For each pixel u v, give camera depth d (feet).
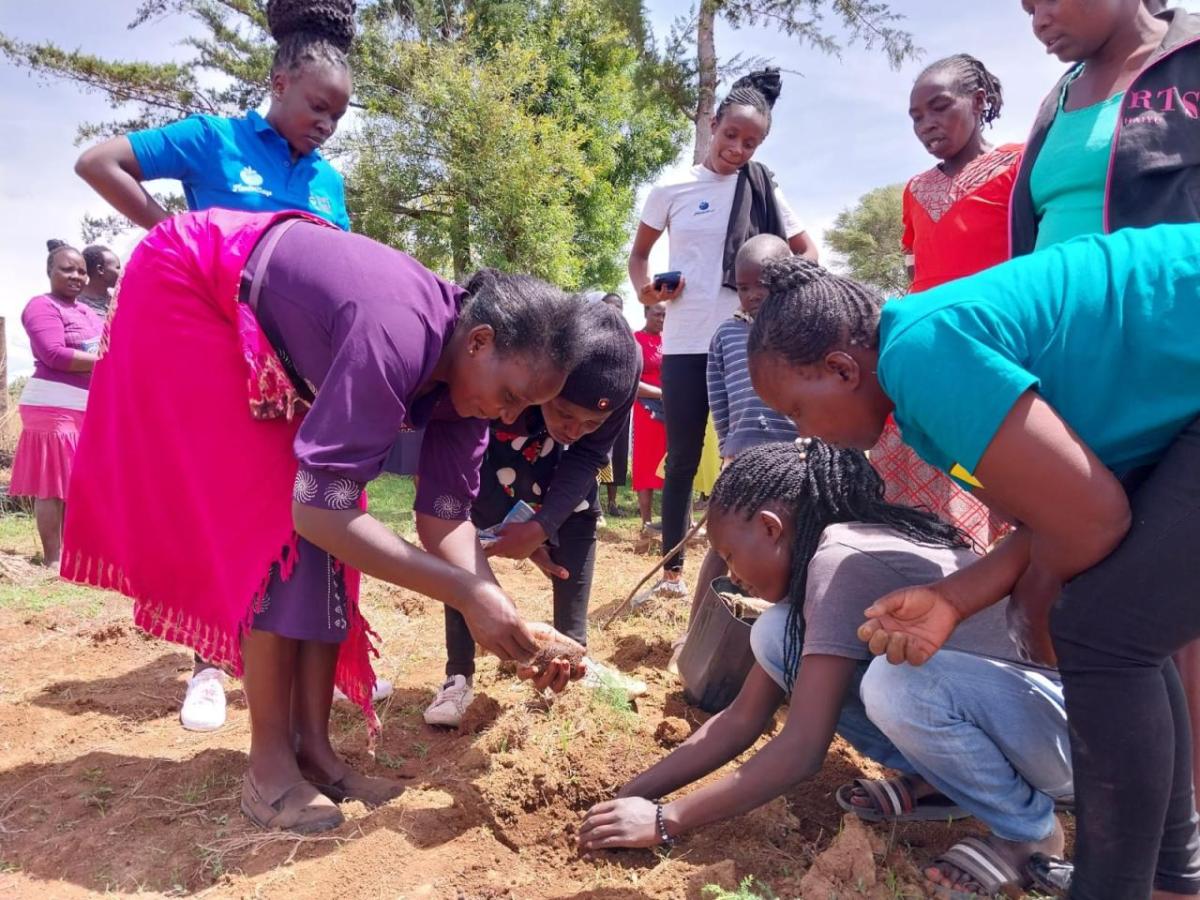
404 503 31.07
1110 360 6.04
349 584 9.23
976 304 6.15
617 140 71.26
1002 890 7.61
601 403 9.66
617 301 22.48
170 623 8.91
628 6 48.55
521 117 57.88
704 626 10.68
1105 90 9.24
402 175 57.16
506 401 8.18
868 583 7.75
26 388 20.49
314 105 11.56
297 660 9.46
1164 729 6.06
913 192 13.69
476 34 66.95
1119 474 6.44
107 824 8.96
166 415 8.51
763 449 8.93
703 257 15.35
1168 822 6.68
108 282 22.49
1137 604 5.90
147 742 11.16
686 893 7.43
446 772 9.94
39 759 10.62
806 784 9.62
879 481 8.79
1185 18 8.86
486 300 8.09
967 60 13.16
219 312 8.46
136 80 67.05
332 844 8.32
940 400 5.99
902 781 8.79
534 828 8.57
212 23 68.18
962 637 7.91
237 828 8.71
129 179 10.91
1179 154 8.52
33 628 15.79
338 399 7.52
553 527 10.96
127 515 8.79
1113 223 8.87
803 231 16.25
